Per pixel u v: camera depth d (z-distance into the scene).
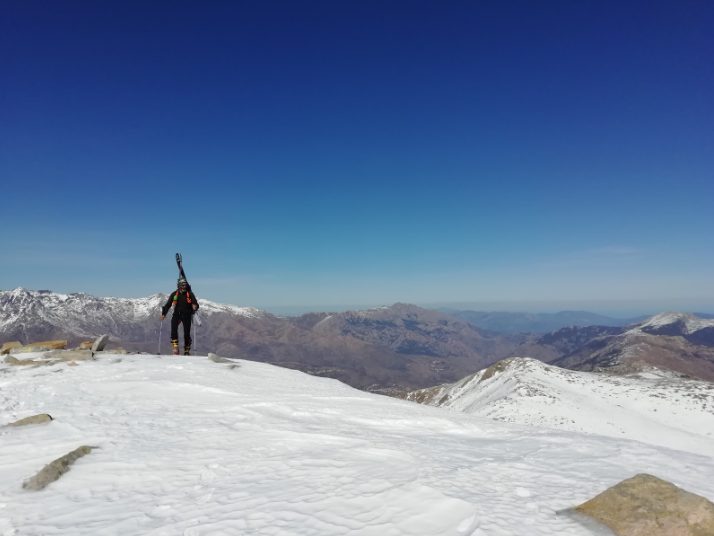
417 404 13.60
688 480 6.77
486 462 7.50
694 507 5.17
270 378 15.66
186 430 9.46
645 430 47.66
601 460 7.69
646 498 5.39
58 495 6.25
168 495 6.19
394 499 5.75
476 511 5.33
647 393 61.84
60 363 16.11
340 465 7.26
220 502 5.86
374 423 10.77
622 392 62.66
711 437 47.03
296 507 5.59
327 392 13.98
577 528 5.02
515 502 5.70
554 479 6.66
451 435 10.06
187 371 15.45
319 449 8.23
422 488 6.07
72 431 9.13
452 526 4.98
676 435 46.28
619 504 5.34
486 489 6.17
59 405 11.27
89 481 6.72
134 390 13.02
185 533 5.02
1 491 6.41
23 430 9.21
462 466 7.23
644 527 4.93
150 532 5.07
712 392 59.91
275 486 6.36
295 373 17.23
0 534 5.11
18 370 15.06
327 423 10.44
